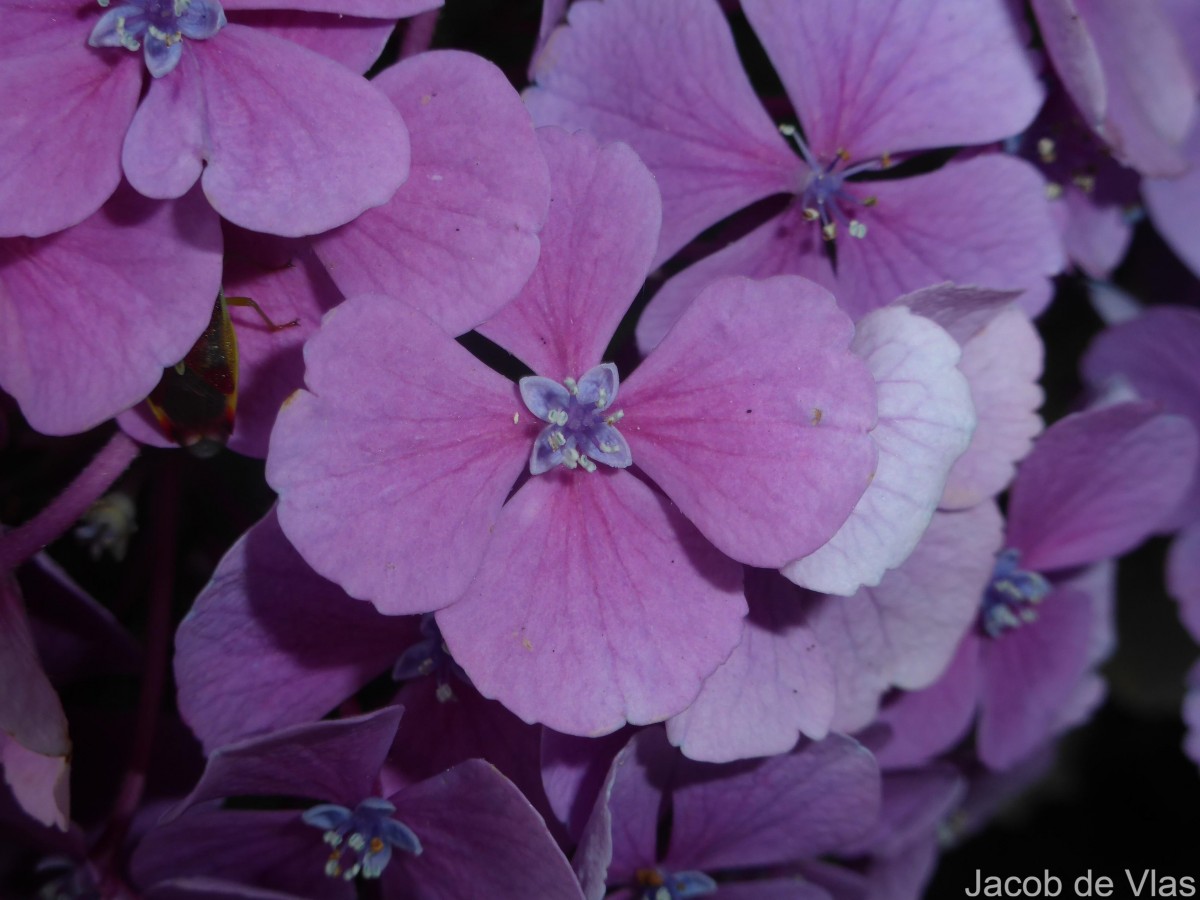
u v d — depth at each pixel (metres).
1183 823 0.23
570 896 0.15
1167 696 0.23
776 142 0.17
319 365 0.14
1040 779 0.23
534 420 0.15
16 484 0.18
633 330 0.18
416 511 0.15
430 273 0.15
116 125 0.15
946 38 0.17
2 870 0.18
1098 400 0.19
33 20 0.15
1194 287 0.22
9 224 0.14
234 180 0.14
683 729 0.16
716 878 0.19
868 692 0.17
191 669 0.16
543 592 0.15
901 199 0.18
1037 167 0.19
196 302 0.15
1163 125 0.19
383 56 0.18
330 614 0.16
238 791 0.16
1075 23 0.17
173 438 0.16
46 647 0.17
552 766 0.16
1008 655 0.20
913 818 0.19
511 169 0.15
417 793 0.16
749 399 0.15
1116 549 0.20
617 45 0.17
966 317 0.17
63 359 0.15
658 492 0.15
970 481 0.17
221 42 0.15
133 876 0.16
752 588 0.16
